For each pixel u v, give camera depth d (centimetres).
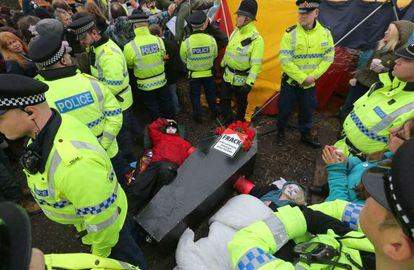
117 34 448
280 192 294
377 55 362
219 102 533
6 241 56
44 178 157
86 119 237
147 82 413
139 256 218
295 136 453
